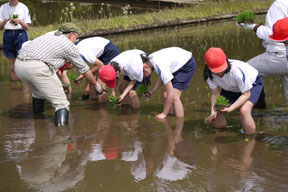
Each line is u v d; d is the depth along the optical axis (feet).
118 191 11.78
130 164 13.66
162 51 18.54
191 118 18.71
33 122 18.49
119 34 44.16
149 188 11.92
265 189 11.71
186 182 12.25
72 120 18.70
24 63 17.53
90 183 12.31
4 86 25.38
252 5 55.88
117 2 69.67
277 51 17.63
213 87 16.58
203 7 54.60
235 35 40.06
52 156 14.42
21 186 12.20
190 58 18.75
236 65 15.80
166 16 49.24
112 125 17.90
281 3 17.26
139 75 18.15
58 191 11.86
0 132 17.11
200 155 14.29
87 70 18.47
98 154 14.57
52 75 17.88
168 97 18.26
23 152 14.84
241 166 13.28
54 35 18.58
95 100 22.38
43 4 66.80
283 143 15.23
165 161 13.85
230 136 16.16
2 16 26.71
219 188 11.84
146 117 19.08
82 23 44.34
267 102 20.65
